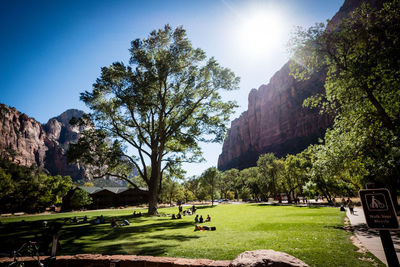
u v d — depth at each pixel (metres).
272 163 65.06
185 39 28.14
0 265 5.77
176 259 5.24
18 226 21.50
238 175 133.75
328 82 15.25
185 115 31.36
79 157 26.86
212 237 11.25
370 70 12.34
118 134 30.53
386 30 12.18
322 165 16.33
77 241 11.45
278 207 36.78
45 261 6.05
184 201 93.75
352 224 13.70
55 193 62.47
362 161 14.98
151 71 26.80
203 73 29.16
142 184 78.19
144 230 15.43
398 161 12.33
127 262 5.42
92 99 27.62
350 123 14.84
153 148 30.95
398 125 12.67
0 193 51.25
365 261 6.13
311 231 11.66
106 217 30.83
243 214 26.55
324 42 14.95
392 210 2.94
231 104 30.97
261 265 3.60
